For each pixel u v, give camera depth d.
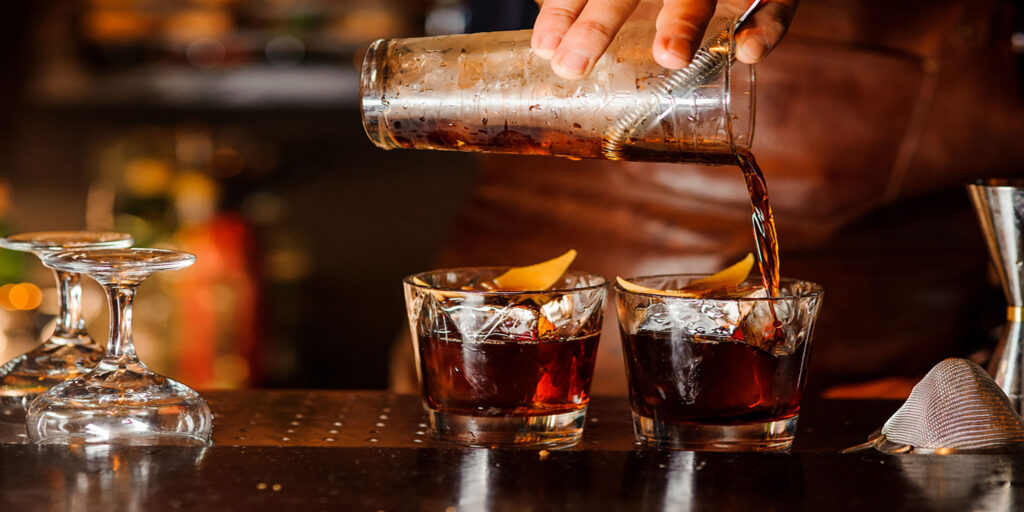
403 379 1.17
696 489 0.63
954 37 1.12
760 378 0.72
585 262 1.18
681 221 1.14
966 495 0.62
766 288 0.75
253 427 0.77
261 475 0.64
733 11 0.82
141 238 2.31
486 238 1.26
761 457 0.66
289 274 2.53
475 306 0.73
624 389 1.15
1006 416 0.71
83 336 0.80
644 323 0.73
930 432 0.71
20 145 2.54
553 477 0.64
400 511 0.61
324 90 2.47
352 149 2.60
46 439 0.70
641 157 0.77
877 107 1.12
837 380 1.17
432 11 2.45
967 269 1.19
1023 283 0.79
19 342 2.00
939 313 1.19
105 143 2.56
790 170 1.12
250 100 2.47
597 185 1.18
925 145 1.12
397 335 2.66
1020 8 1.15
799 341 0.73
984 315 1.22
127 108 2.55
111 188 2.40
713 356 0.72
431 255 2.64
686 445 0.73
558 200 1.21
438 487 0.63
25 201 2.57
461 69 0.77
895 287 1.17
